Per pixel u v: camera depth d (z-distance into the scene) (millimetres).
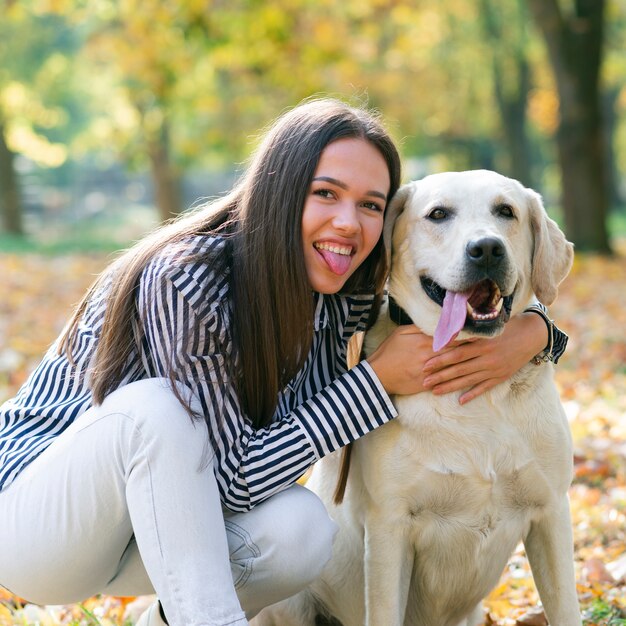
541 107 29594
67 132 36250
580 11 14930
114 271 2908
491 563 3137
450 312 2912
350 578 3289
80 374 2844
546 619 3324
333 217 2760
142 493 2506
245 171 3062
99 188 50625
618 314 10164
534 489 3037
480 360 2938
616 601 3486
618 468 5184
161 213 23391
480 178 3133
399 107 24141
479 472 2969
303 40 15867
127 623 3350
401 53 22203
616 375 7387
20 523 2688
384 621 3045
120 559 2822
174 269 2672
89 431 2602
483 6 23609
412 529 3090
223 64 16656
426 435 2984
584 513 4426
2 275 13797
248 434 2746
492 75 26781
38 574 2713
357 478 3217
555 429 3035
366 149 2828
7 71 25172
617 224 27953
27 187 39844
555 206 34688
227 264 2770
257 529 2740
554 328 3119
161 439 2516
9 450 2799
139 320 2758
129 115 26141
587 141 15188
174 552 2480
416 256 3111
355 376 2875
